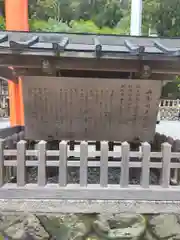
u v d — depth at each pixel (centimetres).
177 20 1636
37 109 289
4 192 229
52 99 283
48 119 295
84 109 289
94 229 226
